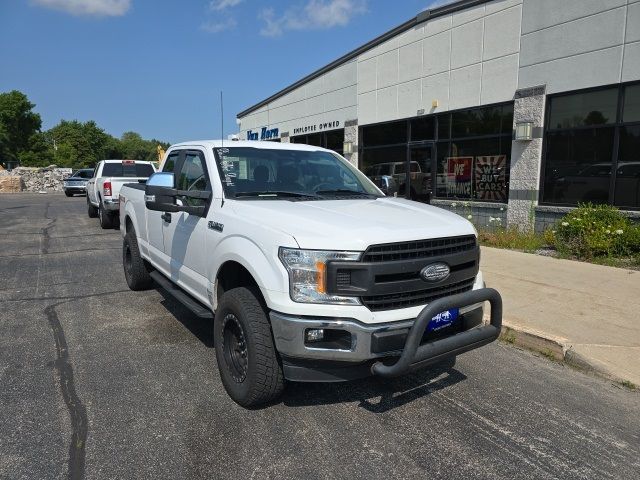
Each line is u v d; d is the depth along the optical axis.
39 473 2.87
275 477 2.89
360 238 3.17
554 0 9.96
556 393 4.04
